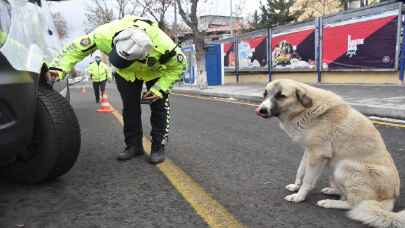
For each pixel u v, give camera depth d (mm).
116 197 3629
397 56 14250
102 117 9578
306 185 3449
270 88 3500
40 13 5234
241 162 4855
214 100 14227
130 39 4094
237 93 15133
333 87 14977
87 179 4152
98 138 6527
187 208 3363
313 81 18609
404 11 13875
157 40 4332
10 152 3123
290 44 19609
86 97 18438
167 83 4562
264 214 3227
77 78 10867
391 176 3057
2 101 2955
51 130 3635
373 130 3236
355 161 3133
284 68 20281
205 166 4676
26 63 3254
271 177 4223
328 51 17328
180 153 5363
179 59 4492
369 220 2914
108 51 4418
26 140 3240
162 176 4258
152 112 4832
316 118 3295
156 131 4844
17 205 3436
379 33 14812
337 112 3262
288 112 3398
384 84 14828
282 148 5613
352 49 16078
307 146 3381
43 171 3750
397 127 7145
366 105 9156
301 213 3240
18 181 3998
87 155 5238
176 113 10172
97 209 3354
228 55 25578
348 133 3188
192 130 7320
